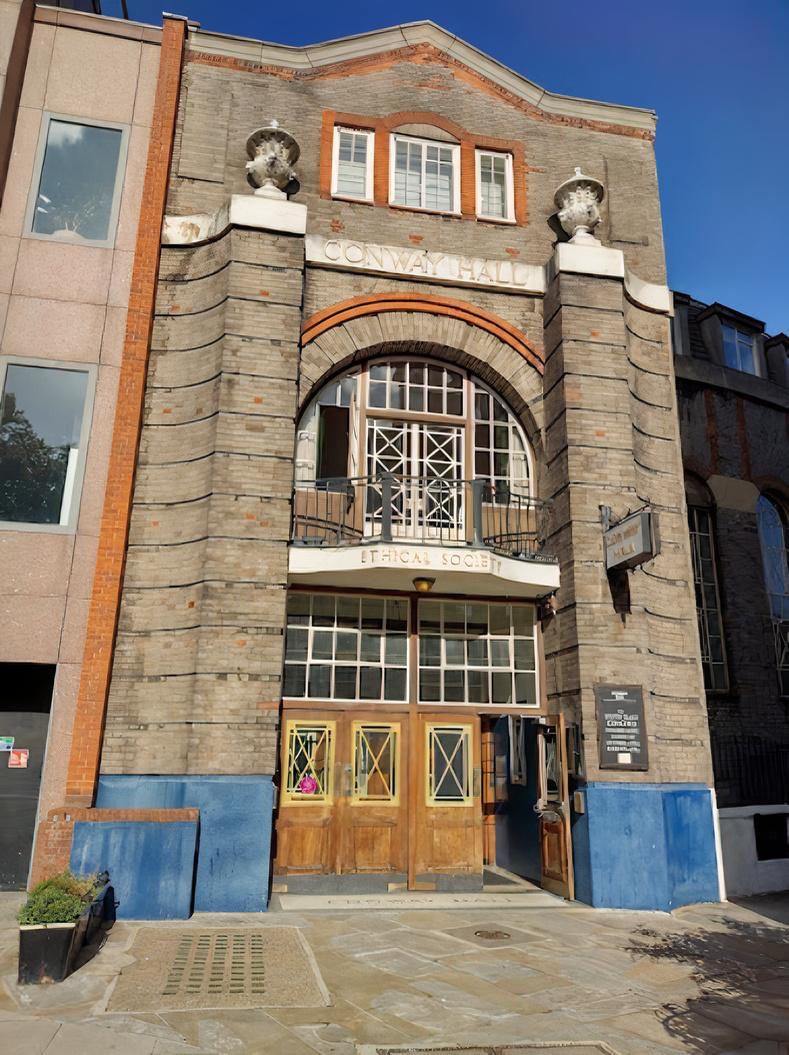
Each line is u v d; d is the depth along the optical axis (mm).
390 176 11469
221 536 8906
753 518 13500
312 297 10438
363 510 10383
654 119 12742
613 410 10391
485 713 10102
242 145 10930
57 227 9906
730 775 11922
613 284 10875
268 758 8469
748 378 14078
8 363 9305
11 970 6012
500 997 5836
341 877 9242
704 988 6219
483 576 9477
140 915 7641
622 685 9453
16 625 8633
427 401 11008
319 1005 5516
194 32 11148
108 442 9336
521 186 11875
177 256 10266
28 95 10188
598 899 8789
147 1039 4820
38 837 8086
